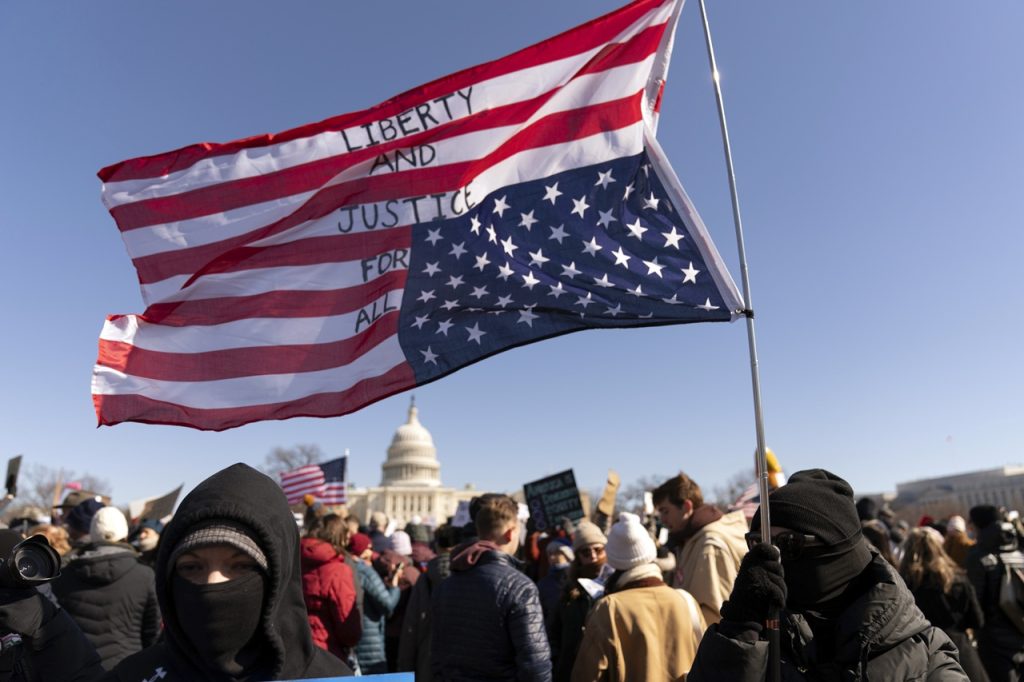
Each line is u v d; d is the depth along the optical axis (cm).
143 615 539
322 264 459
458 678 436
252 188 467
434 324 426
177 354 457
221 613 211
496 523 470
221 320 462
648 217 397
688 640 399
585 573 558
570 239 410
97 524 539
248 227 464
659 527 1151
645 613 403
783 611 235
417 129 455
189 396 451
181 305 462
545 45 451
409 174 453
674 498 484
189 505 221
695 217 389
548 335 398
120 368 450
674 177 399
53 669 287
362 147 460
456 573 464
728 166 301
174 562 214
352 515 894
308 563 610
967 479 14238
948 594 606
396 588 791
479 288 421
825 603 230
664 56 430
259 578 221
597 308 390
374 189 457
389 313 438
